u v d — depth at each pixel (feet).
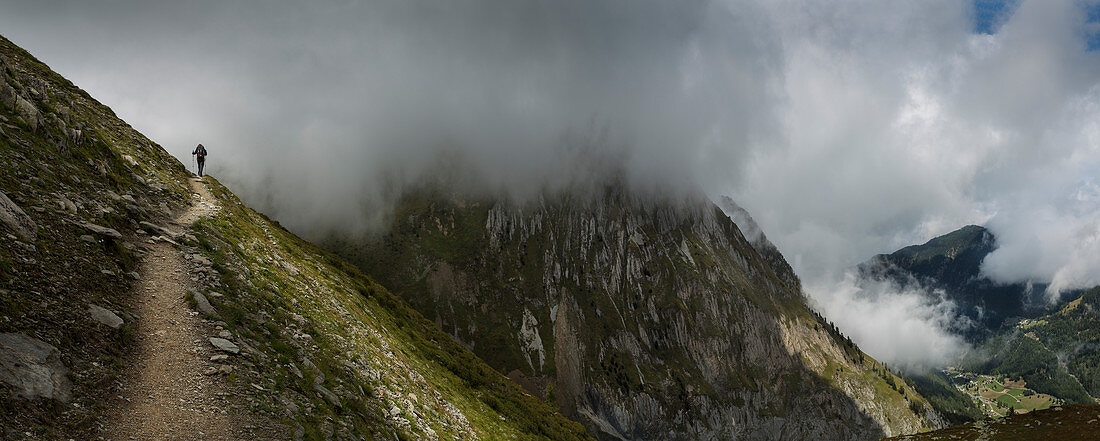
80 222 89.81
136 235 103.19
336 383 95.91
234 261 117.19
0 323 57.31
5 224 73.46
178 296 87.61
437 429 115.55
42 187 92.94
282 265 145.48
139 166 152.25
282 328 100.83
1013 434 257.34
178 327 79.10
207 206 156.56
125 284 83.25
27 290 65.62
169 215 126.31
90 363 62.34
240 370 76.18
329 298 148.87
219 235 129.39
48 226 82.28
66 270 75.15
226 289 99.09
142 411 60.23
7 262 66.95
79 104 172.14
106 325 69.97
